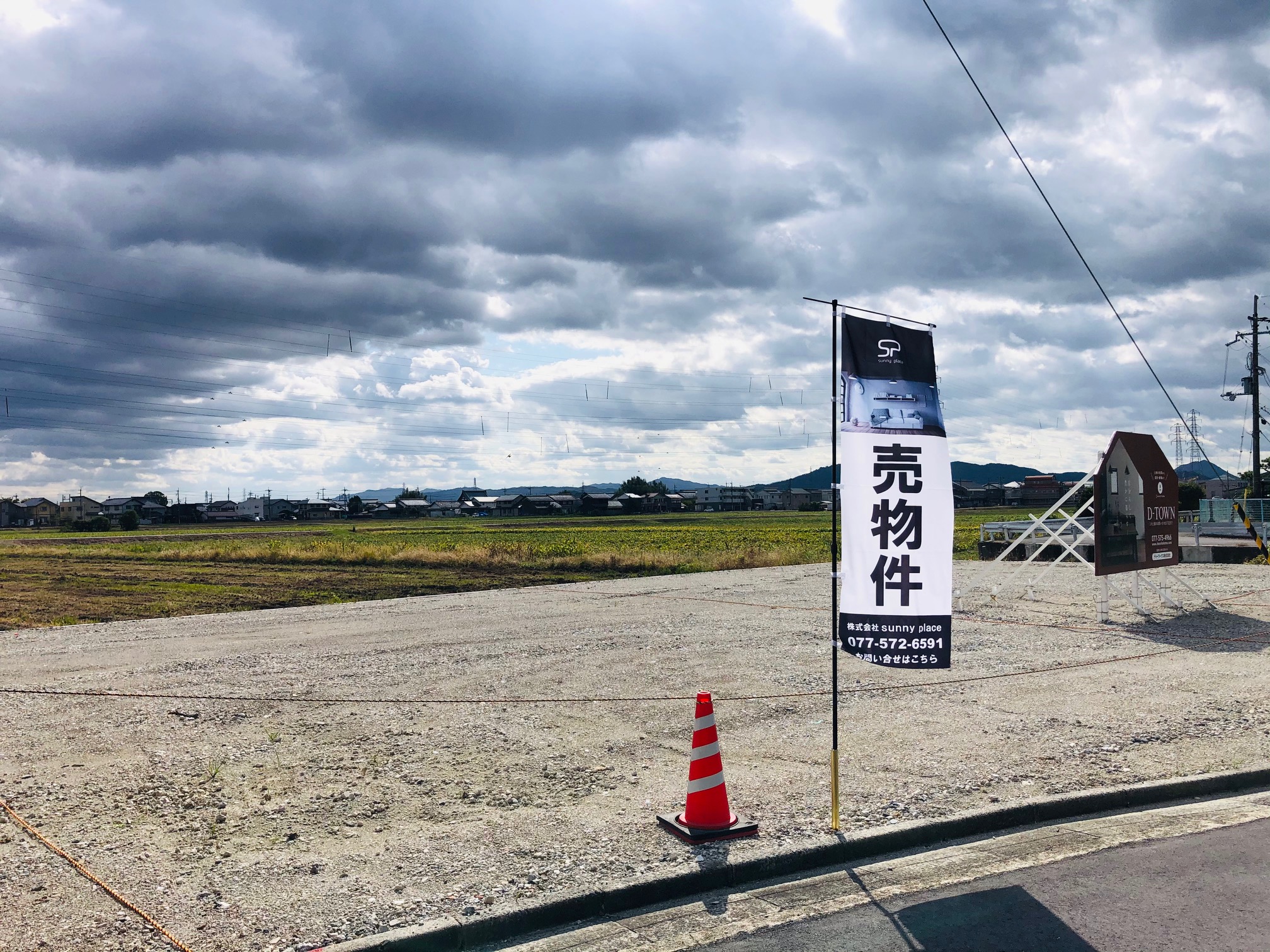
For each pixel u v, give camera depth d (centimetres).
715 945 478
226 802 720
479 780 766
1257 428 5288
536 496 18175
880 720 945
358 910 513
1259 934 465
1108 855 586
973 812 650
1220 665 1195
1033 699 1027
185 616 2041
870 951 461
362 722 983
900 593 662
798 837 612
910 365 682
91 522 11419
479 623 1772
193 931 490
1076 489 1870
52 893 545
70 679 1259
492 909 505
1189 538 3375
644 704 1047
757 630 1617
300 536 7831
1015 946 461
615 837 620
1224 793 725
